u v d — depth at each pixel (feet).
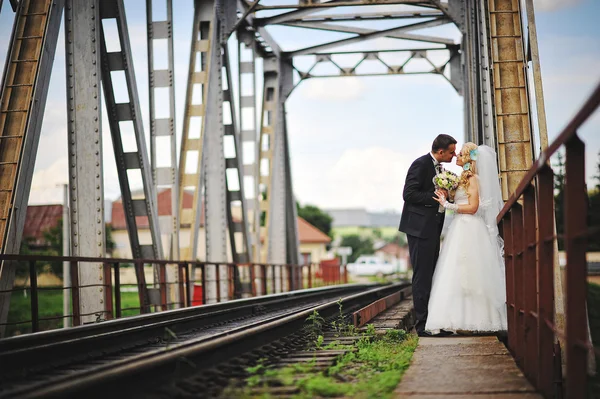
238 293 64.80
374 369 18.76
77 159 36.76
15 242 30.50
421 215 27.35
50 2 32.86
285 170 91.76
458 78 85.87
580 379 11.75
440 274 26.58
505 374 16.66
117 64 41.65
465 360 19.19
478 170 26.81
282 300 51.47
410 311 41.50
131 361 15.69
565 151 11.73
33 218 146.92
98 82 36.94
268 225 85.20
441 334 26.50
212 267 63.46
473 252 26.27
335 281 120.78
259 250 78.33
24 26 32.71
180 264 46.21
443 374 16.90
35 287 27.32
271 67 87.20
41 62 32.12
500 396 14.08
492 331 25.96
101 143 36.76
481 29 43.55
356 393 15.10
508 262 22.79
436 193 26.73
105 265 34.65
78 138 36.81
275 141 87.10
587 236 11.18
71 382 13.23
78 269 33.09
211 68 61.77
